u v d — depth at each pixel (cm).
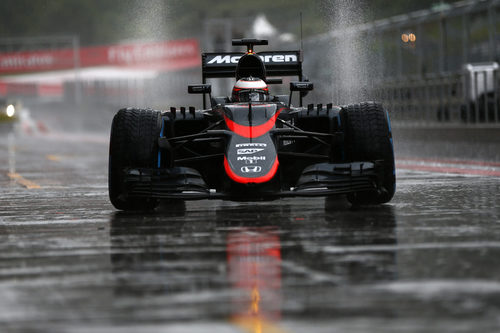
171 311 1277
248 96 2803
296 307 1285
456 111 7219
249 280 1490
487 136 6300
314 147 2856
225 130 2530
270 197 2339
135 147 2527
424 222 2211
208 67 3100
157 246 1902
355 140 2552
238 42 3111
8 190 3628
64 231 2203
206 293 1394
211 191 2442
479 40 8106
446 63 8275
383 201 2631
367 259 1667
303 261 1661
